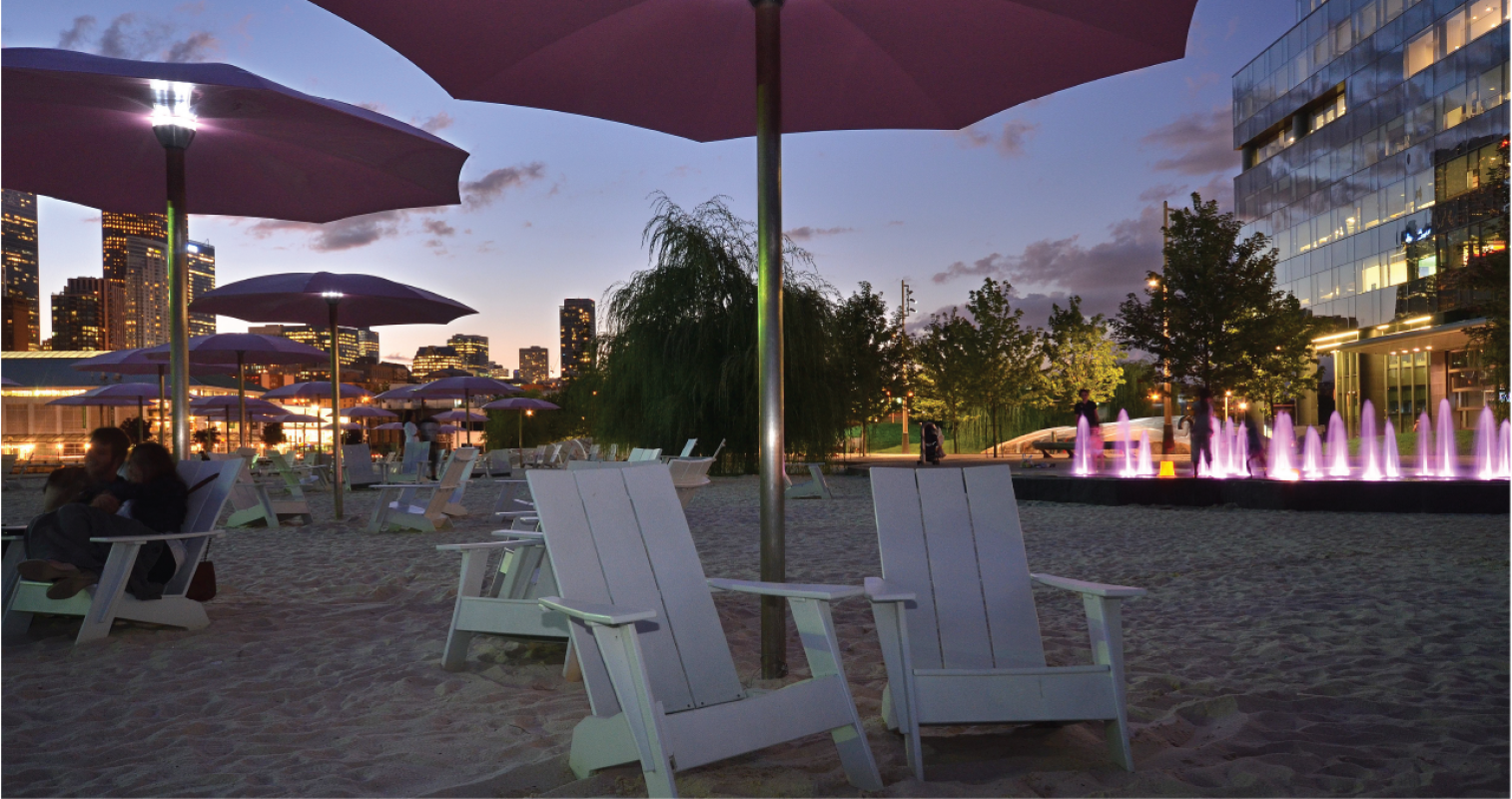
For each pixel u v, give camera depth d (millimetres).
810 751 3291
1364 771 3088
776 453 4027
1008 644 3451
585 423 25031
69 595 5008
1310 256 44969
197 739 3432
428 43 3863
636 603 3156
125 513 5395
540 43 3922
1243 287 29203
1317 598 6281
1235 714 3727
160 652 4777
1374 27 39281
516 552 4785
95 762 3178
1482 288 23812
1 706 3836
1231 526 10984
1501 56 31516
